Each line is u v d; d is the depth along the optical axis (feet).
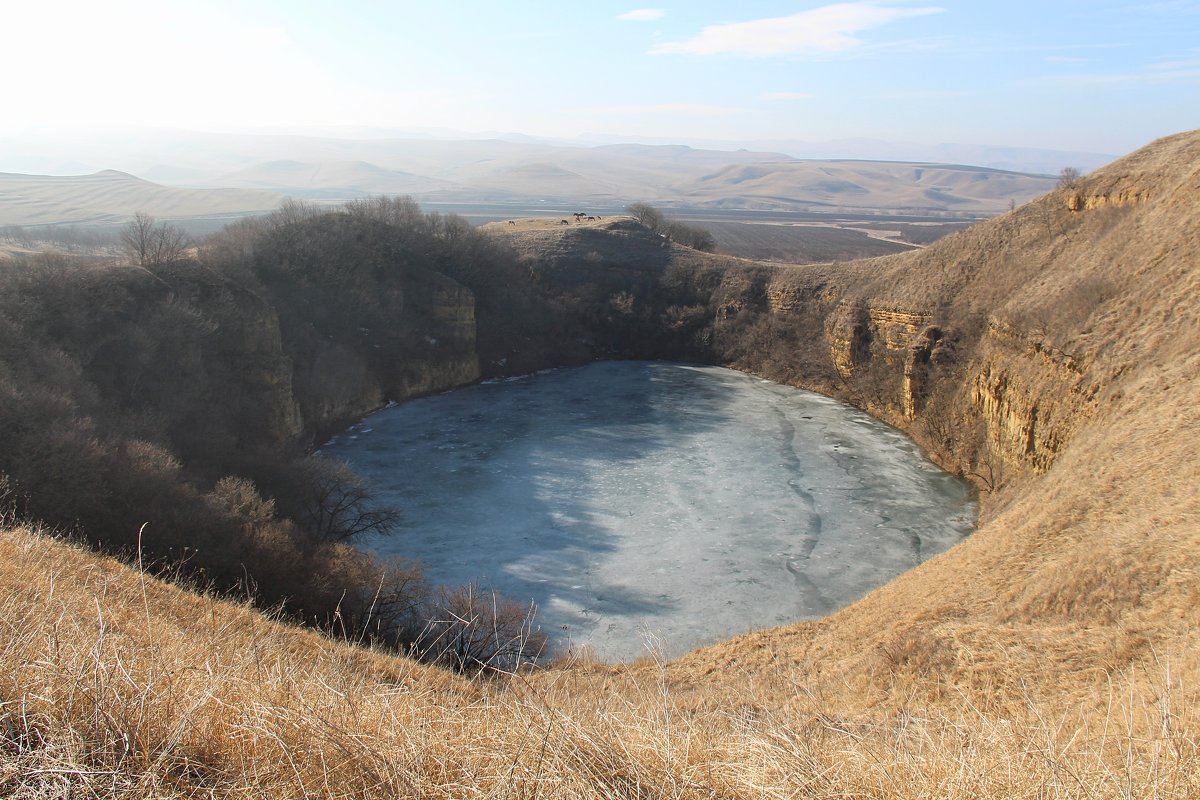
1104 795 14.89
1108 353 108.58
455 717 17.99
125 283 141.08
